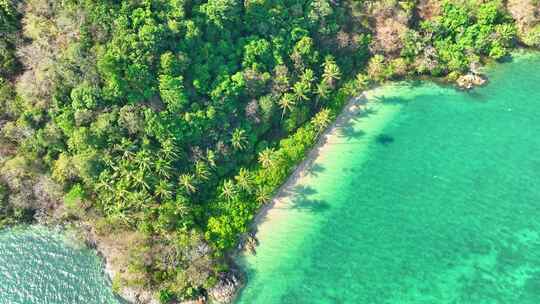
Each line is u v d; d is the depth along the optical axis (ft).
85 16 275.39
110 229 274.77
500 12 367.86
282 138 322.96
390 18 357.41
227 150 297.53
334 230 291.99
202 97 296.71
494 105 349.20
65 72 272.72
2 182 288.71
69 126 274.77
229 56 308.60
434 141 330.95
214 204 290.15
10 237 291.17
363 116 343.67
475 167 318.24
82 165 265.75
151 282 262.67
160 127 276.00
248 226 292.81
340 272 276.82
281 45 319.88
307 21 328.49
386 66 359.46
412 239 288.30
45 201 290.97
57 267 278.87
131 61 275.80
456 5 360.89
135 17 279.08
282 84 315.58
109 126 270.67
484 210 299.38
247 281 274.16
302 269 278.05
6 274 276.41
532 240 286.66
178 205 275.39
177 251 266.77
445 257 281.33
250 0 308.60
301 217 296.71
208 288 264.72
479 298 266.16
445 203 302.66
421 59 359.66
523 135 333.01
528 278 272.31
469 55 362.53
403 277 274.57
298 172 315.37
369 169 317.22
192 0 299.99
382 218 296.71
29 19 288.92
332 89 339.98
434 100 352.90
